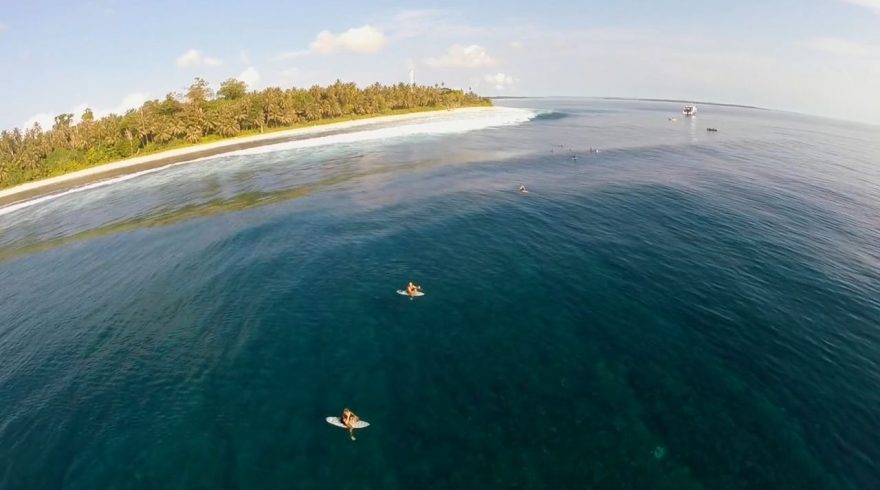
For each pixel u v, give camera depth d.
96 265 55.25
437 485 21.75
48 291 49.44
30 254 63.03
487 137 141.62
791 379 28.17
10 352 37.66
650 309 36.19
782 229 52.72
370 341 33.94
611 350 31.34
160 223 69.75
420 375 29.77
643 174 81.12
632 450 23.30
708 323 34.09
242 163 116.38
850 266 43.19
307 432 25.58
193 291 44.66
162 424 27.33
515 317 36.00
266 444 25.00
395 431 25.20
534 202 65.25
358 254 50.44
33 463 25.50
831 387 27.52
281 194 80.56
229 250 54.81
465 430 24.98
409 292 40.47
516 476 22.02
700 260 44.53
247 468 23.55
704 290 38.78
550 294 39.22
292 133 167.50
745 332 32.91
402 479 22.17
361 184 83.62
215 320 38.81
